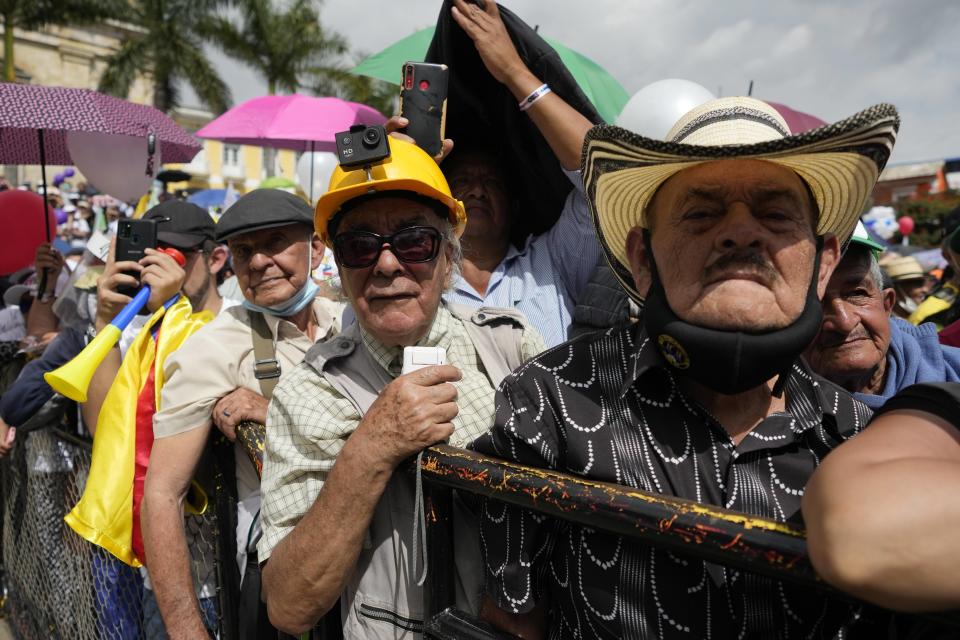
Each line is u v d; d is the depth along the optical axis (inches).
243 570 73.1
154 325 85.4
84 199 590.2
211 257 109.2
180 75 911.0
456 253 69.9
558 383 44.4
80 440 96.8
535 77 84.0
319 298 96.0
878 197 995.3
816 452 41.3
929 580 23.8
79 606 98.0
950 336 93.3
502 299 92.9
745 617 38.2
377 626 54.6
